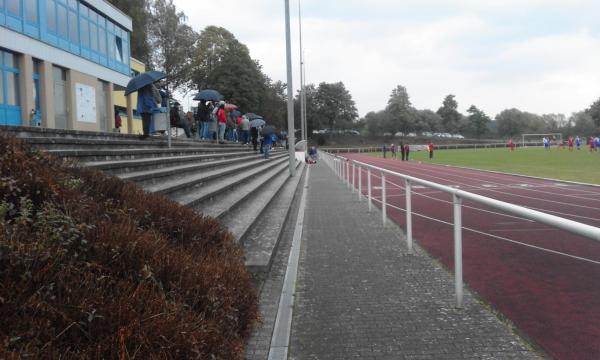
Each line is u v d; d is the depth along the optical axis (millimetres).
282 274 6352
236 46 69000
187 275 3514
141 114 13789
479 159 45906
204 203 8086
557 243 3730
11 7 20625
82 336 2479
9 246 2611
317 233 9367
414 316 4762
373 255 7430
